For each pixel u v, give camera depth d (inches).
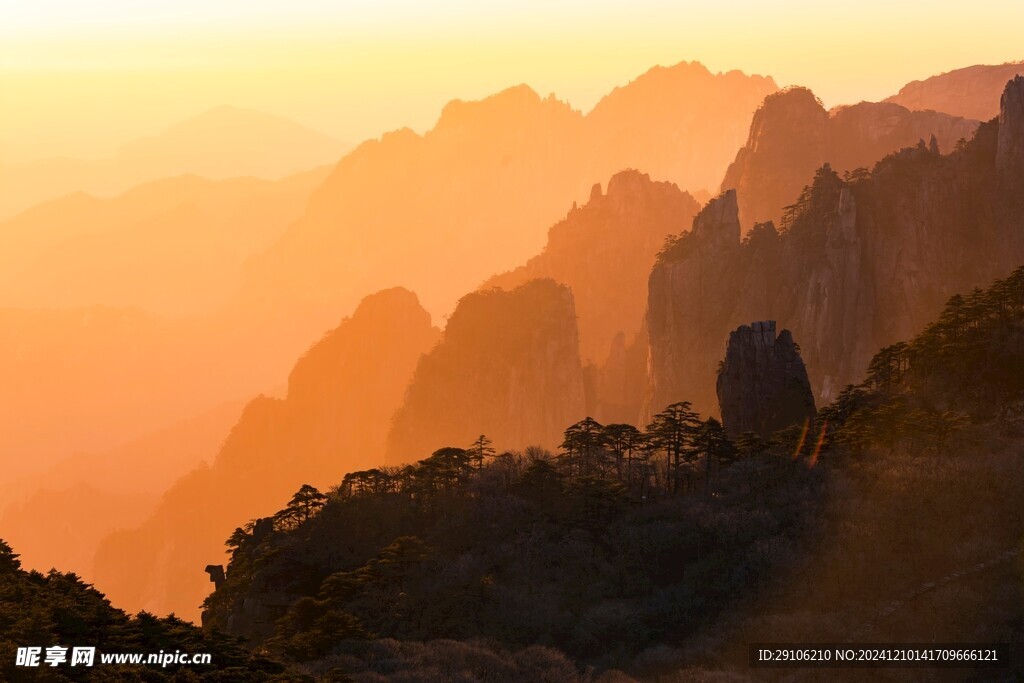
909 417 5787.4
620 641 4662.9
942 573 4598.9
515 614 4842.5
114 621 4074.8
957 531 4808.1
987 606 4352.9
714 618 4680.1
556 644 4672.7
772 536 5078.7
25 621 3779.5
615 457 6195.9
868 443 5753.0
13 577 4276.6
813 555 4869.6
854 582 4653.1
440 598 4963.1
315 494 6077.8
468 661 4404.5
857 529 4955.7
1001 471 5137.8
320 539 5649.6
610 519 5551.2
